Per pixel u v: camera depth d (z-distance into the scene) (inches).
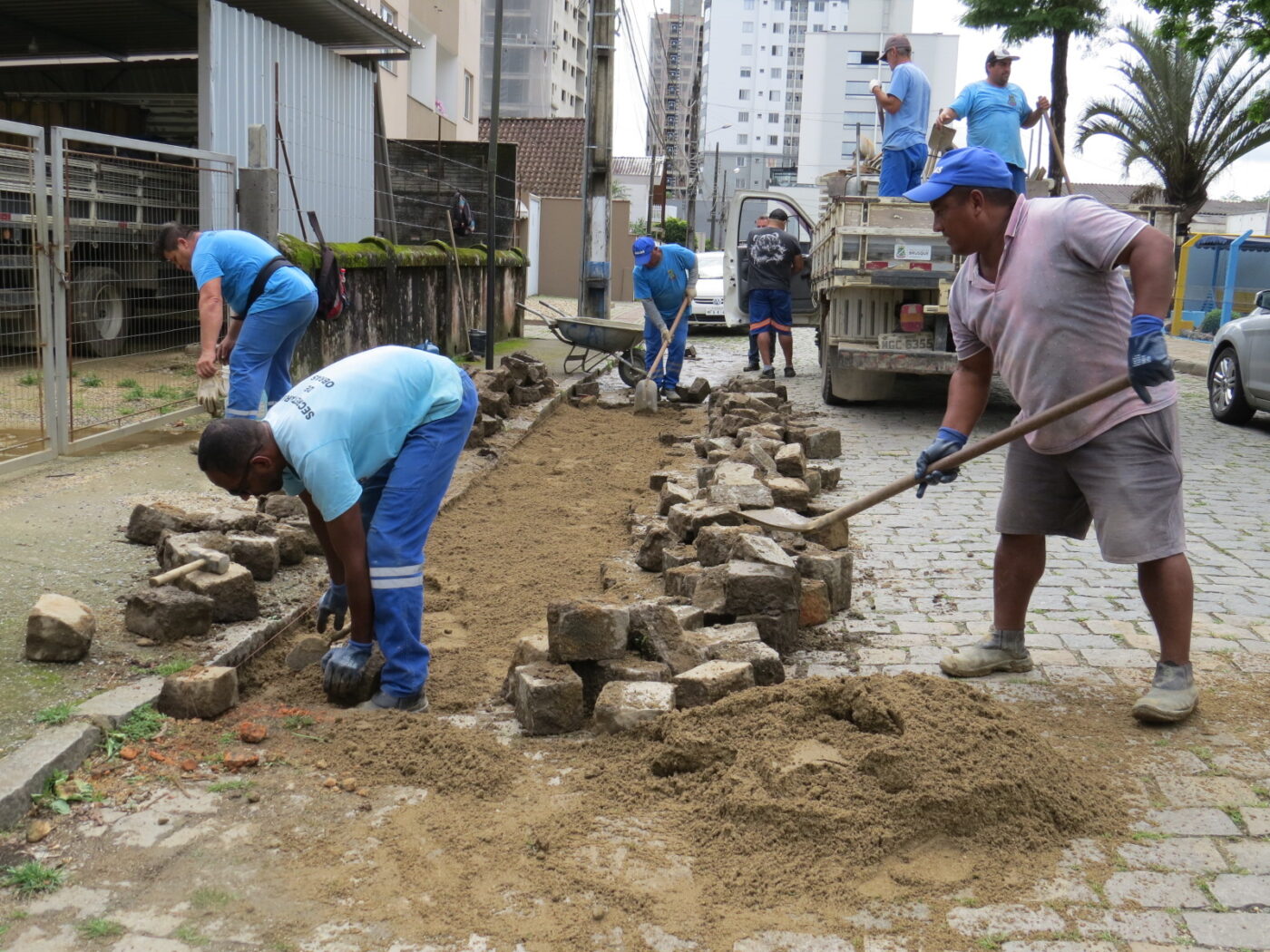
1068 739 148.3
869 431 399.5
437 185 681.6
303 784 133.6
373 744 142.6
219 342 299.6
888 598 210.7
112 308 422.6
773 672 160.6
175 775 134.1
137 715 145.5
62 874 113.6
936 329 394.6
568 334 489.4
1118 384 139.6
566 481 311.9
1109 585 219.9
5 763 128.3
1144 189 1105.4
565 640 155.4
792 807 122.3
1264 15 545.0
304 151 459.2
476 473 308.8
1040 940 105.2
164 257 272.5
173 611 167.6
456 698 159.8
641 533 245.0
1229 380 445.4
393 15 930.7
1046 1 722.2
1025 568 169.2
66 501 247.6
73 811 125.5
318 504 144.0
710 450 315.3
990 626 194.9
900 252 390.0
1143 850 121.1
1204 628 193.6
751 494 232.8
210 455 139.8
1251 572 229.3
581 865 116.9
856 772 128.9
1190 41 571.8
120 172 417.4
